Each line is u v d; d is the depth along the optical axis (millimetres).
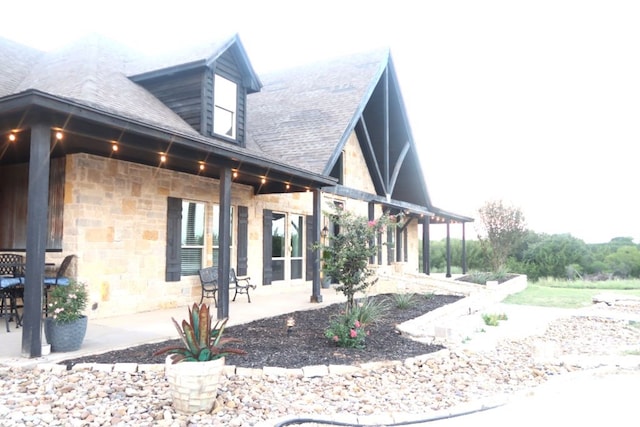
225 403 4297
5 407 3932
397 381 5316
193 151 7711
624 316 11023
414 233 22562
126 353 5711
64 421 3713
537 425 4070
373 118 17500
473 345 7305
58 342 5652
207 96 10172
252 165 8789
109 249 8570
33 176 5406
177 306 9977
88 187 8219
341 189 14039
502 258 20938
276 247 13406
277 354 5934
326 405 4453
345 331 6555
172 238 9859
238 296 11578
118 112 5902
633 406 4594
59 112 5359
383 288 13492
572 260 24000
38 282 5410
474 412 4445
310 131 13625
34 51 12086
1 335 6594
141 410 4012
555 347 7355
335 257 7750
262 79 18422
